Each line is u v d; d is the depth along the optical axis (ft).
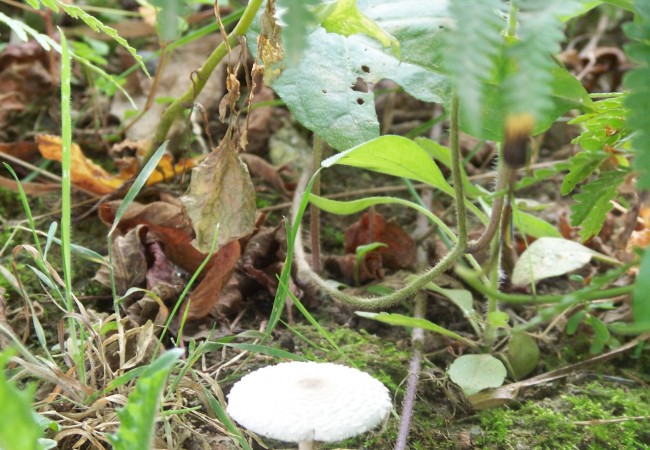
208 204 1.73
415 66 1.73
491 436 1.69
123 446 1.38
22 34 1.69
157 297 1.74
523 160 1.26
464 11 1.23
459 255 1.65
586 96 1.65
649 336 1.80
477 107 1.19
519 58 1.26
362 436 1.66
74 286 1.92
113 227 1.69
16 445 1.29
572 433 1.69
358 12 1.60
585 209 1.63
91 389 1.60
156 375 1.33
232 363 1.77
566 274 2.03
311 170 2.05
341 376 1.51
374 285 1.94
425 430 1.69
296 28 1.22
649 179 1.29
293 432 1.44
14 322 1.82
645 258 1.28
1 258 1.95
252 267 1.91
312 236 1.95
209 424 1.65
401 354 1.82
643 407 1.74
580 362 1.81
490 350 1.82
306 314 1.69
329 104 1.71
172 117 1.90
